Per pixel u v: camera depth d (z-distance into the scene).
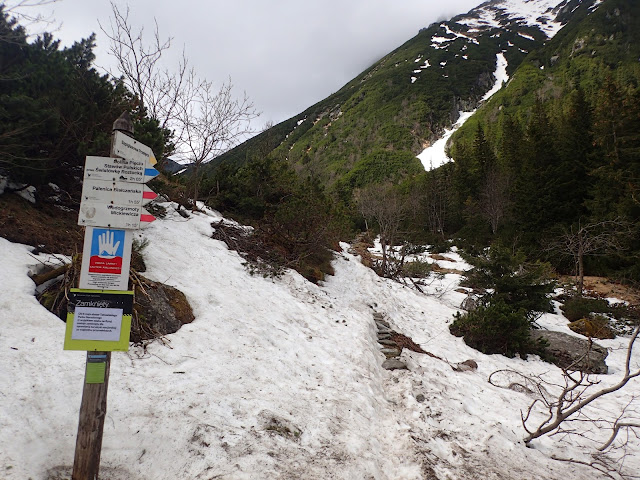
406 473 3.46
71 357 3.64
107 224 2.54
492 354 8.48
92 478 2.49
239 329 5.47
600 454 4.56
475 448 4.07
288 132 147.00
